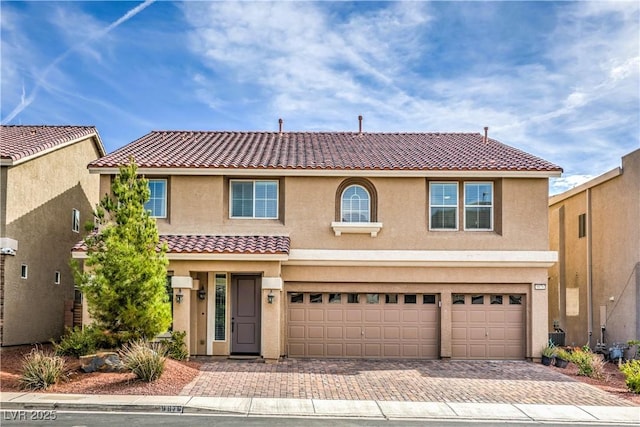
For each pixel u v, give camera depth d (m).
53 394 13.52
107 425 11.30
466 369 18.03
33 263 20.09
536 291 19.81
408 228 19.86
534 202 19.95
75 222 23.36
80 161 23.83
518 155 21.42
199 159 20.27
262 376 16.31
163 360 15.39
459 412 13.08
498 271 19.91
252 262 18.53
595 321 22.39
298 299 19.92
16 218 19.02
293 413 12.70
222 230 19.77
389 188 19.98
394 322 19.95
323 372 17.09
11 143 20.34
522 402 14.08
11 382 14.45
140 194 16.48
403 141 24.11
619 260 20.83
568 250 24.78
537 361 19.47
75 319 22.02
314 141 23.77
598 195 22.41
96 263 15.88
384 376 16.73
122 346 15.84
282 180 20.11
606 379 16.78
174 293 18.36
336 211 19.94
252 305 19.64
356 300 20.00
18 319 19.16
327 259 19.55
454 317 20.00
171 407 12.74
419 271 19.89
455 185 20.30
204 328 19.48
